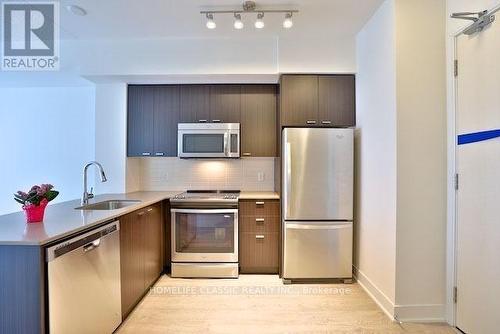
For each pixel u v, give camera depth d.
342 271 2.89
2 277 1.38
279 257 3.07
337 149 2.87
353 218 3.02
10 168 3.73
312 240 2.88
